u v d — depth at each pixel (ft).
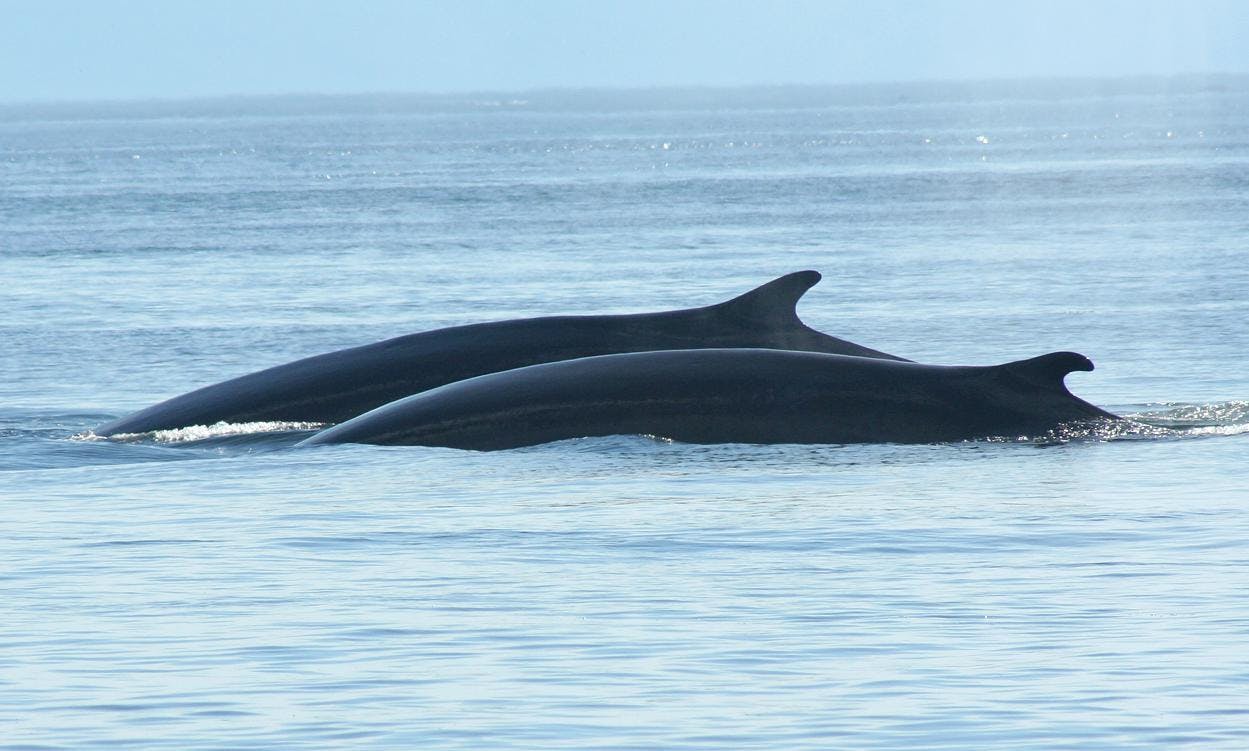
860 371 240.32
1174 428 242.17
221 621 143.23
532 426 236.43
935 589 152.35
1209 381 325.21
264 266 644.27
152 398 327.06
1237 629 136.46
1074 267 588.50
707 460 223.51
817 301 499.10
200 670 128.88
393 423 239.91
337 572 161.79
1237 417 253.24
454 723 115.75
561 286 551.18
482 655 132.46
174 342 417.69
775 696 121.29
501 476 214.48
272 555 169.89
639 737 112.68
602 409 236.63
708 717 116.67
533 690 123.34
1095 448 230.27
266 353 397.19
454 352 266.16
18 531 184.24
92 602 150.41
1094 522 181.06
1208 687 121.60
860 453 227.40
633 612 145.28
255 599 151.12
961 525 180.65
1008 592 150.82
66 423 293.43
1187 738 110.93
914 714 116.78
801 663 129.59
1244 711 116.06
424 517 189.06
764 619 142.61
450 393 242.37
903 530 178.50
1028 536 174.50
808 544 172.24
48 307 502.38
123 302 515.50
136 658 132.16
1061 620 140.67
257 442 251.39
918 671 127.03
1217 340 389.60
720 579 157.17
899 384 239.30
